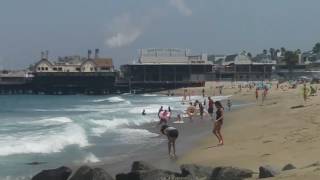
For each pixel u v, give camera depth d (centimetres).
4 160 2328
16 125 4359
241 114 5019
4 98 14750
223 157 2145
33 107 9594
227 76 18950
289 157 1898
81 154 2558
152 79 17962
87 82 17438
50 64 18300
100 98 14188
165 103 9756
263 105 6494
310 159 1791
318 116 3553
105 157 2461
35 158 2417
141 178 1414
